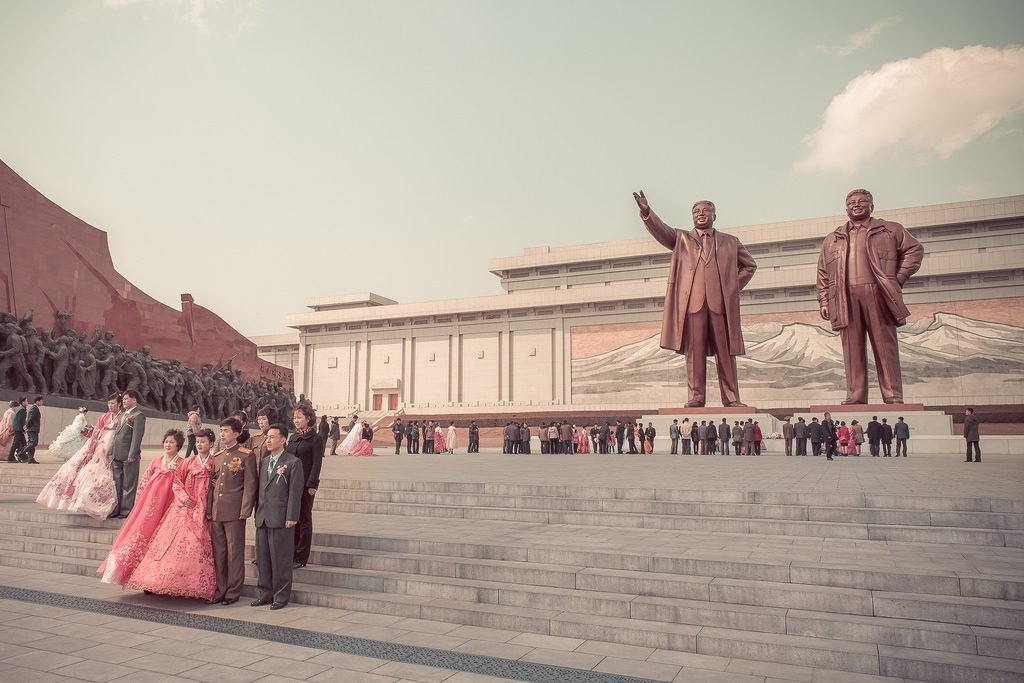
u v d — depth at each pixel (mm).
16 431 17312
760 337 52688
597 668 4953
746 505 8484
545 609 6199
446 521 9305
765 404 51781
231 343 44625
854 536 7574
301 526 7684
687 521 8328
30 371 25422
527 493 9984
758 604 5805
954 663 4590
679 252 25984
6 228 28359
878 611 5418
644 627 5570
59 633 5910
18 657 5254
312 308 75750
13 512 10797
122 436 9875
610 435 35625
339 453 28062
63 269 31094
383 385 66062
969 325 48031
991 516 7371
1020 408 45219
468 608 6234
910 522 7676
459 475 13055
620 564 6715
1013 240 51938
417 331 66562
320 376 69812
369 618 6367
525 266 66562
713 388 53188
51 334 28266
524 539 7723
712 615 5617
